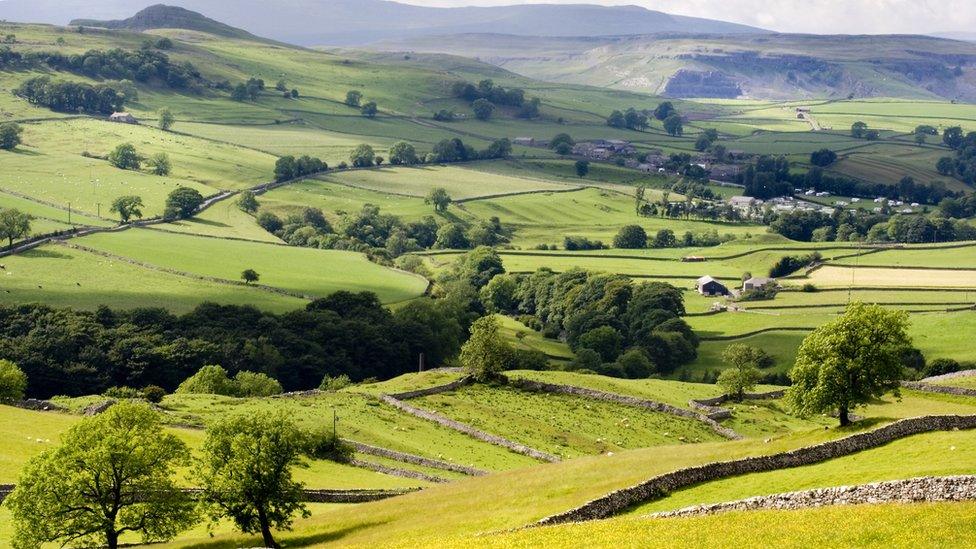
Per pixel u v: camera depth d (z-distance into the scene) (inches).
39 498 3034.0
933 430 3496.6
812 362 4062.5
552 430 5467.5
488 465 4773.6
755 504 2696.9
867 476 2859.3
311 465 4552.2
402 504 3617.1
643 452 3949.3
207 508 3316.9
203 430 4731.8
